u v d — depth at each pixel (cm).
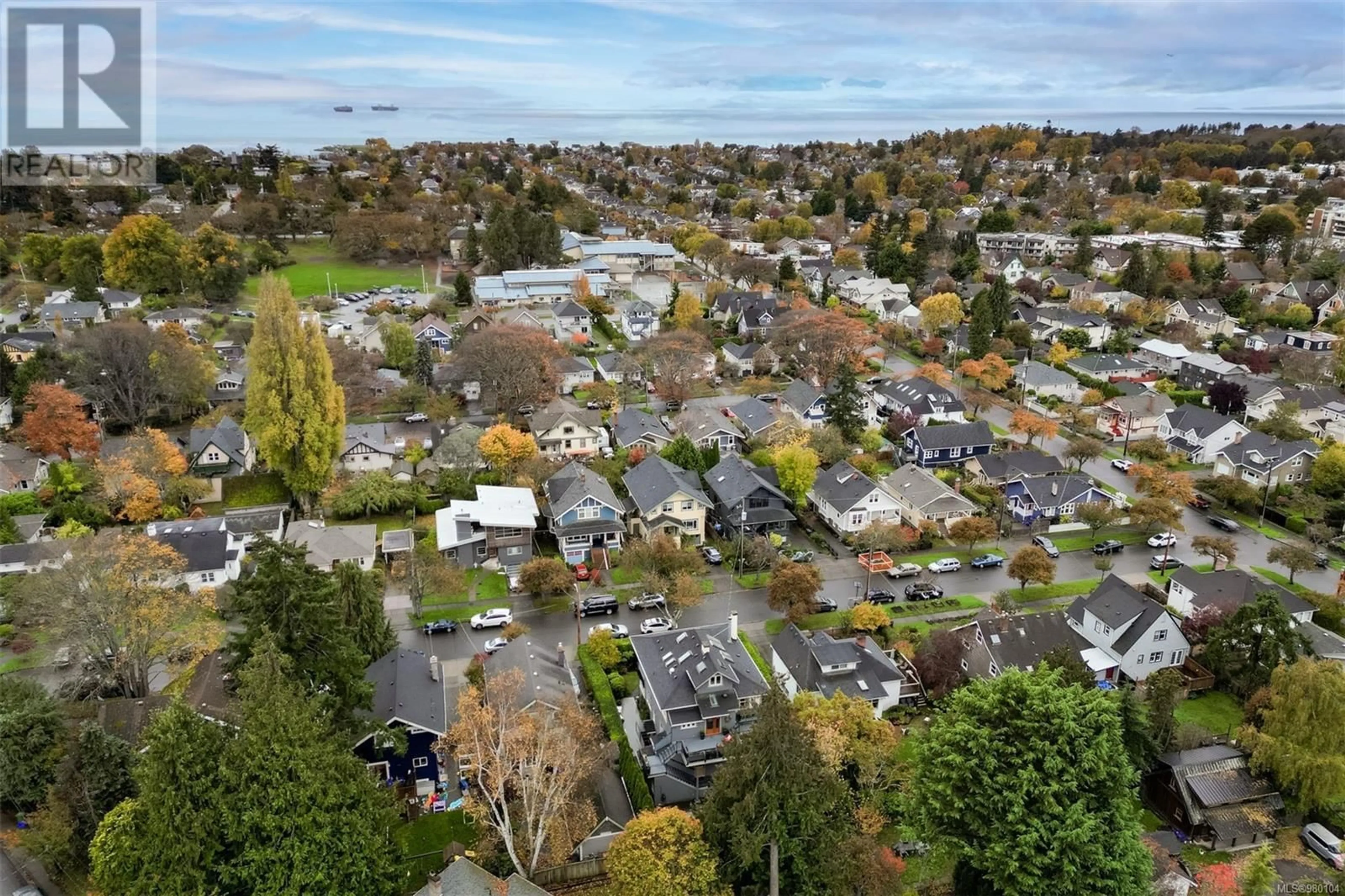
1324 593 5809
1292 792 3900
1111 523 6669
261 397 6384
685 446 7200
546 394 8594
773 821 2942
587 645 5022
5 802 3562
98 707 3909
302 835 2709
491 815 3647
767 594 5791
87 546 4416
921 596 5731
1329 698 3819
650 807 3653
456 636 5262
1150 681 4338
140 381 8012
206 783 2727
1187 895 3344
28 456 6912
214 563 5528
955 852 3098
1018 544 6600
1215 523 6956
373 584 4797
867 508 6581
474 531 6119
